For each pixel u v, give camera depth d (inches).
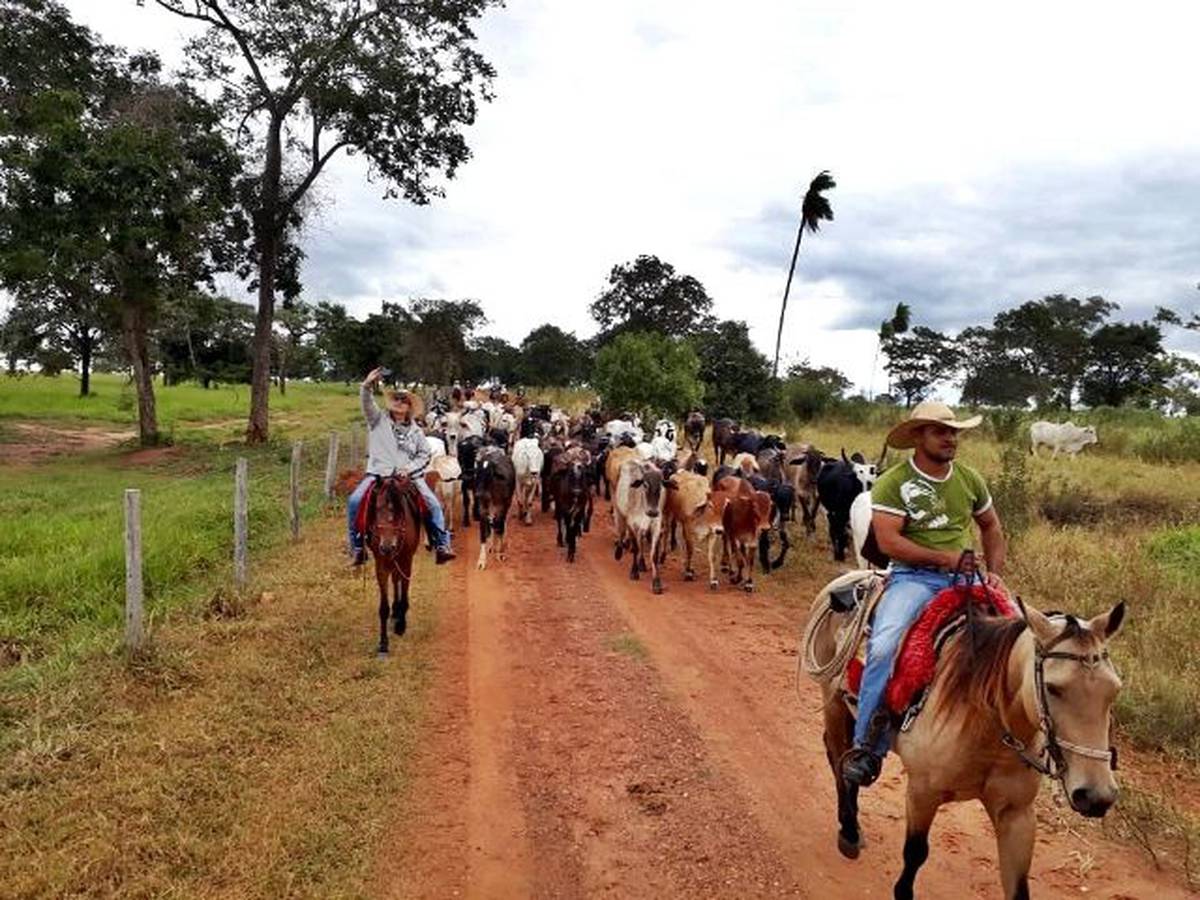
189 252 1215.6
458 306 3147.1
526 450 716.7
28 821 234.1
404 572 396.8
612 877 229.3
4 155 1019.3
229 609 414.0
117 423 1790.1
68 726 283.9
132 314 1256.8
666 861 236.8
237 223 1298.0
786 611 478.9
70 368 2297.0
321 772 270.4
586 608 469.7
